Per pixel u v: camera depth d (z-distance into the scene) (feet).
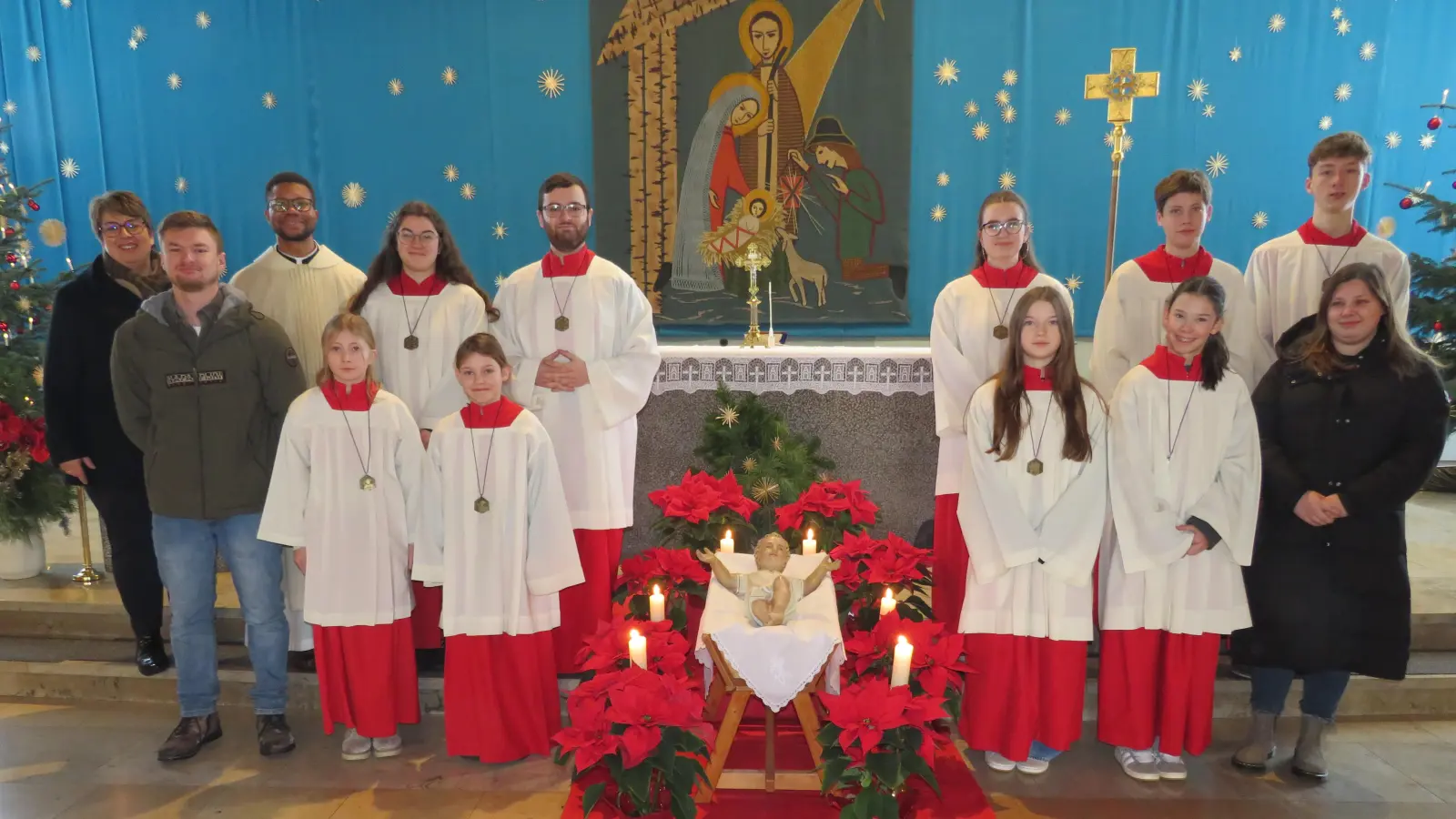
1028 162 20.42
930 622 9.67
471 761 10.30
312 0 21.11
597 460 10.95
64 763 10.36
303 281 11.46
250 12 21.34
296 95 21.44
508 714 9.91
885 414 13.53
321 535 9.64
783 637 8.09
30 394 14.62
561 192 10.80
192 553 10.11
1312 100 20.04
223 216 22.02
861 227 20.67
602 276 11.16
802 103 20.42
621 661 8.78
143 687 11.91
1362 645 9.38
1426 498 18.49
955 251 20.74
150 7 21.56
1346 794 9.56
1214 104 20.15
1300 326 10.04
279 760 10.37
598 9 20.52
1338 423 9.34
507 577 9.68
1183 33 19.99
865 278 20.77
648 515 13.87
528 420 9.78
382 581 9.79
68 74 21.95
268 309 11.41
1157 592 9.23
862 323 20.93
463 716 9.82
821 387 12.94
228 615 12.73
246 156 21.79
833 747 8.23
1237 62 20.02
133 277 11.00
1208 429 9.17
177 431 9.77
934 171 20.56
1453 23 19.81
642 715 7.73
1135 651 9.34
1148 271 10.86
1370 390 9.25
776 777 9.35
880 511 13.67
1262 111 20.12
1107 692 9.57
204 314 9.81
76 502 14.78
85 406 10.89
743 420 12.89
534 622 9.84
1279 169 20.26
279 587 10.36
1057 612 9.12
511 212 21.30
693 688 8.49
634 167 20.86
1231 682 11.20
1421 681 11.31
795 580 9.08
